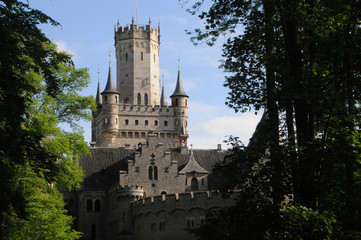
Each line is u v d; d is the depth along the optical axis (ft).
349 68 83.61
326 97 82.64
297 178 80.74
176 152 310.65
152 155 287.48
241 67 91.20
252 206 83.87
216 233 84.89
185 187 289.33
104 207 302.25
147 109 430.61
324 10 82.48
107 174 309.83
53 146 136.67
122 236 271.08
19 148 89.56
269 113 87.20
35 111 138.92
